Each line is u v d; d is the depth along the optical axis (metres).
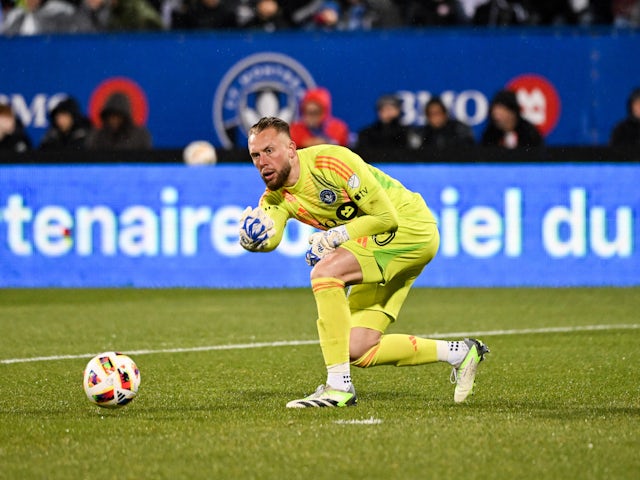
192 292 46.97
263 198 22.98
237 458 17.20
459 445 17.92
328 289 22.14
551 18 58.25
